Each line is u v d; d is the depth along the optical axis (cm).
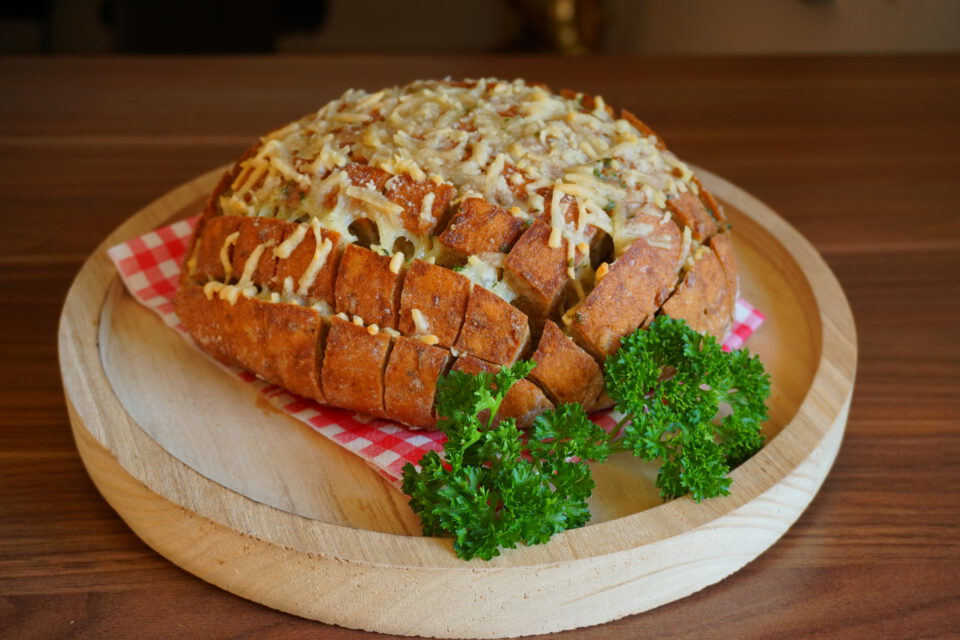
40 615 54
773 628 54
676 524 53
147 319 67
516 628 53
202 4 114
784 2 125
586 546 52
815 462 57
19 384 65
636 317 58
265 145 62
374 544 52
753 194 81
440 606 53
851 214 80
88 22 155
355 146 61
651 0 143
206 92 92
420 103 62
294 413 61
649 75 95
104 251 70
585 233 58
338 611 53
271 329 59
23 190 80
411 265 57
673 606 55
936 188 83
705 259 60
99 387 60
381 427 60
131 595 55
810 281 67
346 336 58
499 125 61
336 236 58
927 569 56
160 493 54
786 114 90
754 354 65
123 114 89
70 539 57
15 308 71
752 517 55
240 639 53
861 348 69
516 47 159
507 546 52
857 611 55
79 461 61
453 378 55
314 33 158
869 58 99
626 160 61
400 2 171
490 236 58
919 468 61
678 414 56
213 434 60
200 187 74
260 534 53
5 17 136
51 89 91
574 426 55
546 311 58
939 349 69
